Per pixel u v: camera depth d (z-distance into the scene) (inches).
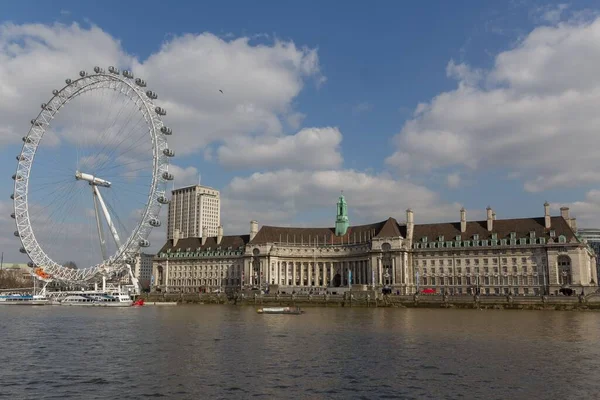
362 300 6314.0
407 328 3506.4
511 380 1862.7
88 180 6402.6
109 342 2827.3
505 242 7421.3
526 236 7317.9
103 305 6968.5
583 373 1967.3
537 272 7135.8
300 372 2006.6
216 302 7411.4
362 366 2117.4
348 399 1633.9
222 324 3870.6
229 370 2043.6
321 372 2006.6
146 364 2170.3
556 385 1790.1
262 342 2805.1
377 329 3449.8
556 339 2878.9
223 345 2699.3
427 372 1998.0
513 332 3228.3
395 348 2573.8
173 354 2416.3
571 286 6850.4
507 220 7662.4
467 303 5841.5
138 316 4788.4
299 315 4854.8
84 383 1834.4
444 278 7760.8
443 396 1663.4
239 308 6299.2
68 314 5137.8
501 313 5009.8
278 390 1738.4
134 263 7431.1
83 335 3157.0
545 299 5536.4
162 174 6382.9
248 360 2253.9
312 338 2972.4
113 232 6786.4
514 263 7308.1
